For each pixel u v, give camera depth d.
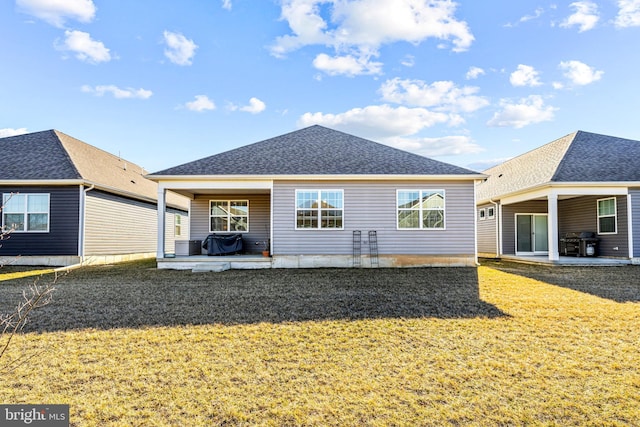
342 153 14.46
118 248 16.77
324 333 5.38
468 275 10.91
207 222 15.60
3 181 13.76
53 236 14.08
